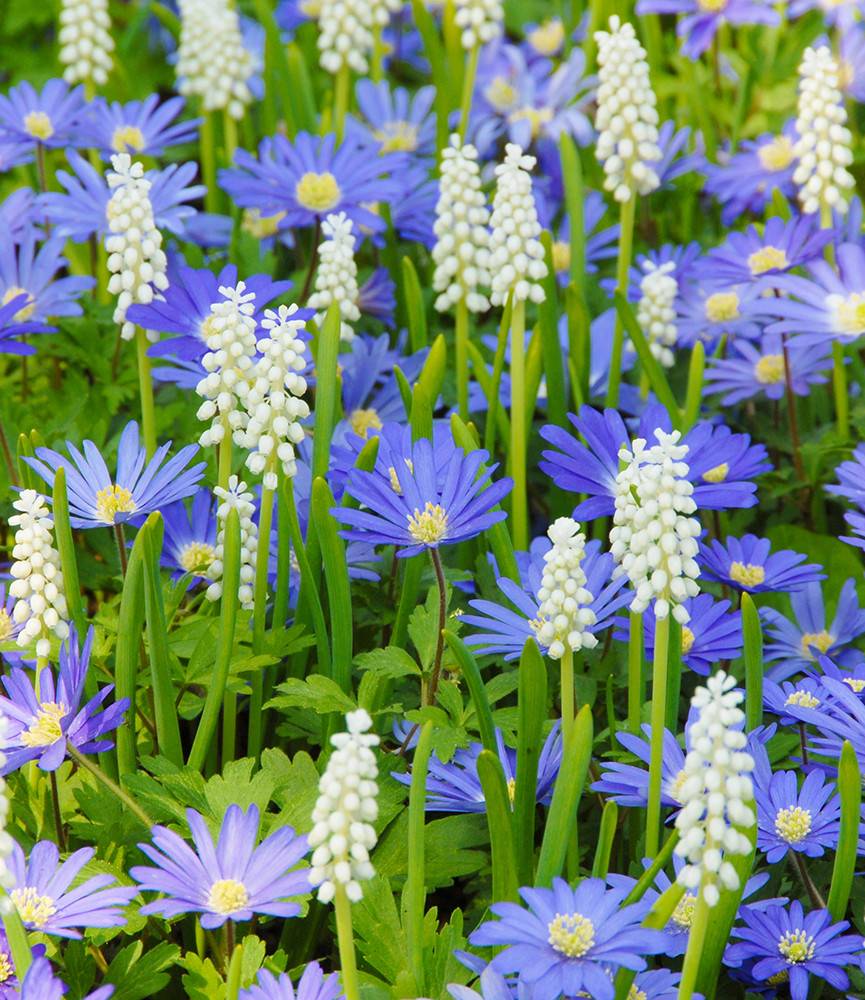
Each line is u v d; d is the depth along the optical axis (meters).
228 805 3.18
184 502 4.66
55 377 5.73
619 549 2.93
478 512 3.45
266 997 2.74
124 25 9.10
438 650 3.57
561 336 5.95
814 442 5.29
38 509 3.29
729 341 5.80
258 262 5.89
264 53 6.97
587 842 3.76
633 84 4.93
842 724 3.36
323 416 4.01
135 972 3.09
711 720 2.37
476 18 6.30
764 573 4.05
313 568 3.98
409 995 2.89
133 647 3.38
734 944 3.07
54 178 6.73
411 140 7.23
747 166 6.45
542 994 2.49
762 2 7.12
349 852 2.55
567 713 3.10
